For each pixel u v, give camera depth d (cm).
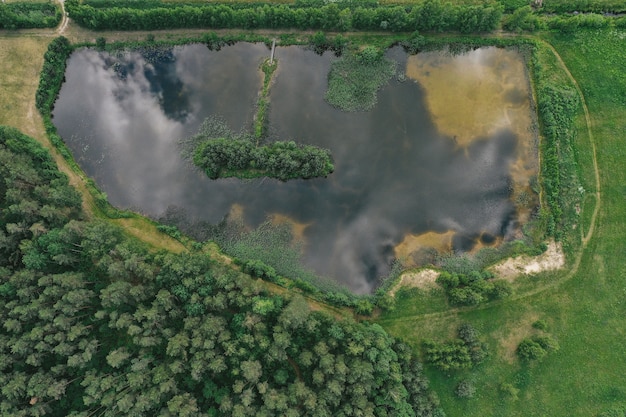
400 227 7562
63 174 7344
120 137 7862
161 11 7875
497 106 8006
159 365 6250
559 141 7744
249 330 6419
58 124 7894
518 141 7862
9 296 6309
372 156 7812
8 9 7856
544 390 7019
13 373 6050
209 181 7681
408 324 7150
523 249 7425
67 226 6506
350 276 7369
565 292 7288
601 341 7150
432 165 7794
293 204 7606
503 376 7044
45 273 6594
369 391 6309
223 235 7475
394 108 7975
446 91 8050
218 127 7850
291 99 7988
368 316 7169
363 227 7550
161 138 7850
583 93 8000
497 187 7700
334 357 6388
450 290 7100
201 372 6106
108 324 6375
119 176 7681
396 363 6575
